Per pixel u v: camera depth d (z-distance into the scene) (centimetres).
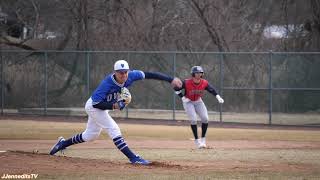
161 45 8331
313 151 3938
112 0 8375
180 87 2880
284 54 6638
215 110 6769
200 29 8425
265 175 2497
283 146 4375
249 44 8500
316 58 6619
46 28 8556
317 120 6550
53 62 7212
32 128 5756
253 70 6725
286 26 8462
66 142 3027
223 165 2919
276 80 6675
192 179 2333
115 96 2814
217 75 6794
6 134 5184
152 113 6925
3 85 7281
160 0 8475
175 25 8388
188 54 6850
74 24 8381
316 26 8069
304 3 8431
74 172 2508
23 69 7262
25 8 8600
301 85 6644
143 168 2683
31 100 7238
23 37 8656
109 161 2950
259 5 8869
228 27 8519
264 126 6419
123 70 2733
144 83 6956
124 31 8288
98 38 8281
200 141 4238
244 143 4644
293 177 2450
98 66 7100
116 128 2862
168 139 4953
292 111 6638
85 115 7088
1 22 8538
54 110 7169
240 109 6725
